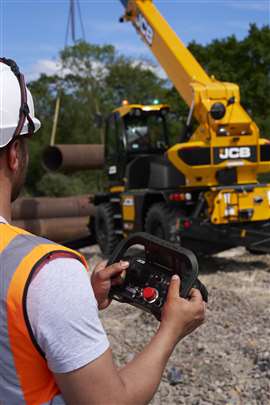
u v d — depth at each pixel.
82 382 1.34
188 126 9.57
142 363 1.47
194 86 9.15
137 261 1.84
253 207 8.91
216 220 8.77
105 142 11.73
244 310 6.14
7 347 1.35
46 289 1.33
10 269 1.36
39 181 24.41
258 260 9.93
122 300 1.86
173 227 9.03
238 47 34.16
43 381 1.40
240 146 9.02
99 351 1.36
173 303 1.58
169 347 1.52
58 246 1.43
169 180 9.55
